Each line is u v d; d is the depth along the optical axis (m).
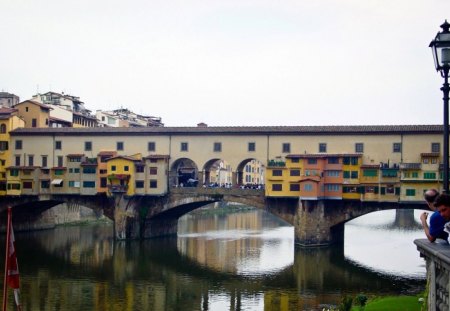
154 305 46.56
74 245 80.19
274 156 80.75
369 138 76.88
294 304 46.44
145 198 86.31
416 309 35.75
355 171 76.44
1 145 92.25
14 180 89.62
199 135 84.38
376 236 95.38
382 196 75.00
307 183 76.31
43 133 90.19
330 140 78.56
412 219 138.75
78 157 87.69
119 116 149.62
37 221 98.88
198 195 83.31
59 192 88.25
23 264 64.62
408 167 73.69
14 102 131.75
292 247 79.25
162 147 86.00
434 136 74.12
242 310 44.72
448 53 15.12
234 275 59.16
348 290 51.53
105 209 87.69
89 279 57.03
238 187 83.38
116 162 84.75
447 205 12.50
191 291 51.81
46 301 47.59
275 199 79.81
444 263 11.72
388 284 54.06
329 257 69.50
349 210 77.31
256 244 82.81
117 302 47.56
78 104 137.12
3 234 90.81
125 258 69.44
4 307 24.00
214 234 97.00
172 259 68.81
